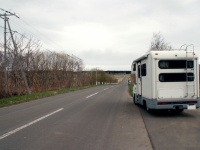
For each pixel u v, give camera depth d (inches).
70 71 2231.8
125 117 501.7
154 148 279.0
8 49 1189.7
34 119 477.4
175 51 505.7
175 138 324.5
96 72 3976.4
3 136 340.2
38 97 1047.6
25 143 303.6
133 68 745.6
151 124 425.4
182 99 499.8
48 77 1711.4
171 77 502.9
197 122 442.6
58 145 293.9
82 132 363.3
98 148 280.8
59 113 556.7
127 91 1547.7
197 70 505.4
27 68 1397.6
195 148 277.3
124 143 303.0
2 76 1120.2
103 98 982.4
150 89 512.4
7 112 592.4
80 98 986.7
